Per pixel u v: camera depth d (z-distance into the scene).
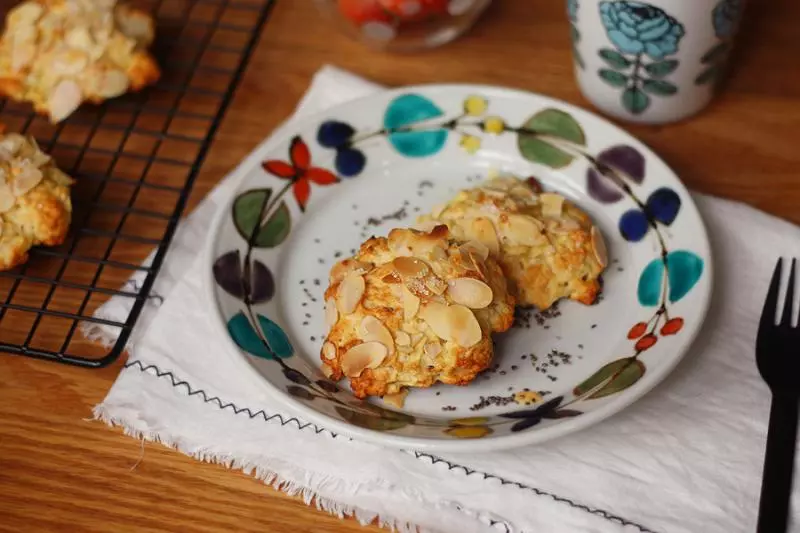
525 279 0.50
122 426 0.48
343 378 0.48
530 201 0.52
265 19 0.61
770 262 0.52
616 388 0.46
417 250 0.48
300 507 0.46
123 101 0.60
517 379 0.48
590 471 0.46
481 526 0.45
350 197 0.55
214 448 0.47
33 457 0.47
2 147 0.53
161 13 0.64
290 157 0.54
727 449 0.46
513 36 0.63
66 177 0.54
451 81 0.61
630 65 0.55
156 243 0.53
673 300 0.49
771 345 0.48
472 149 0.56
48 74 0.58
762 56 0.61
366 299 0.47
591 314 0.50
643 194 0.52
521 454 0.46
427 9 0.59
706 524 0.44
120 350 0.49
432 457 0.46
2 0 0.65
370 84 0.59
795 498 0.45
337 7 0.61
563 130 0.55
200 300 0.51
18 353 0.49
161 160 0.56
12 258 0.52
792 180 0.56
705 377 0.48
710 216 0.53
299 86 0.61
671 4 0.51
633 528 0.44
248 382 0.49
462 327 0.46
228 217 0.51
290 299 0.51
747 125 0.58
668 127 0.58
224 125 0.59
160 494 0.46
